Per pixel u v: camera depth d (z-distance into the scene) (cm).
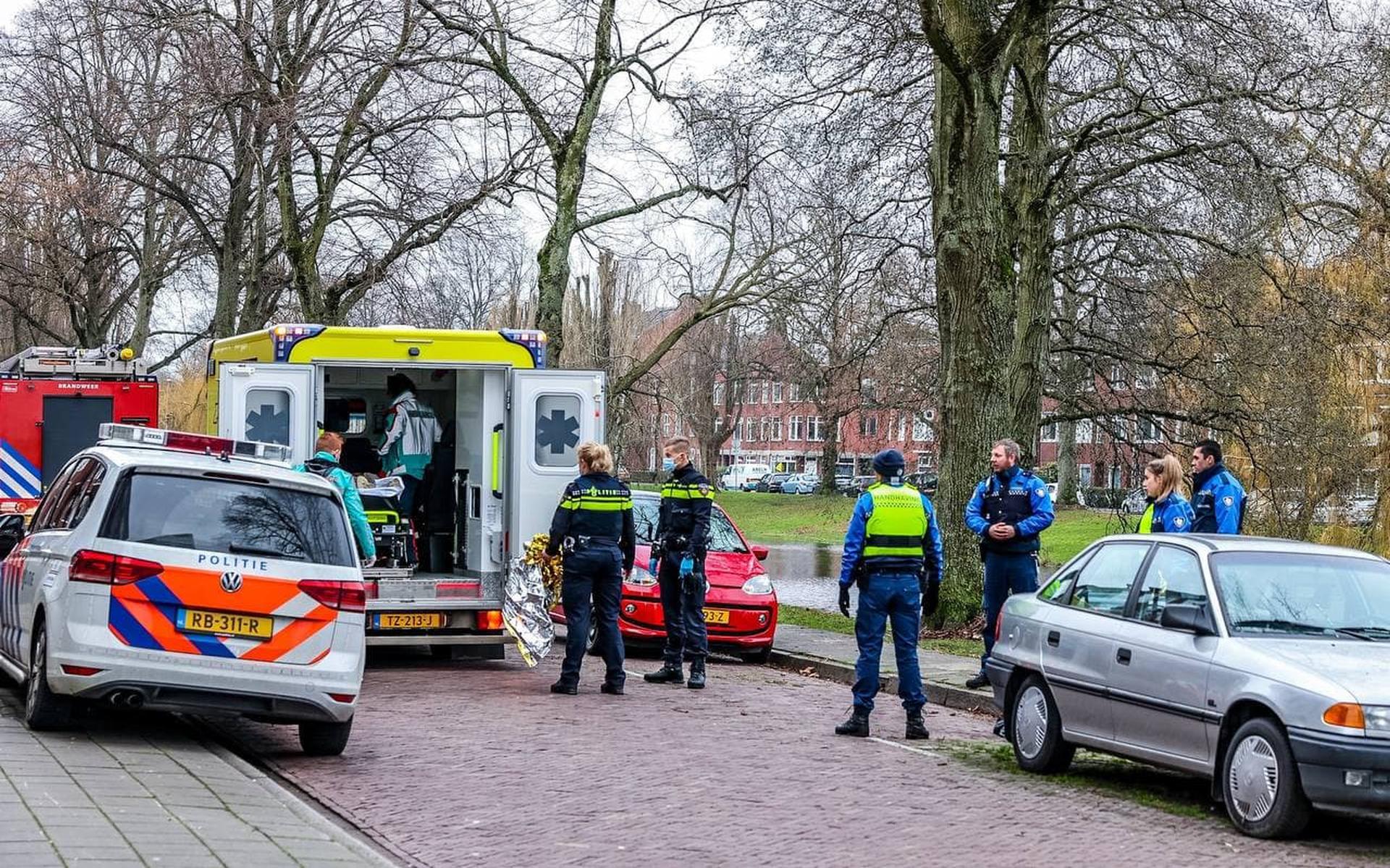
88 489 985
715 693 1430
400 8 2592
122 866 607
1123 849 779
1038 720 1022
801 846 767
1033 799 925
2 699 1136
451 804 851
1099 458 2692
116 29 2659
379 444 1748
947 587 1991
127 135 3002
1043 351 2303
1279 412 2348
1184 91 2055
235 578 936
